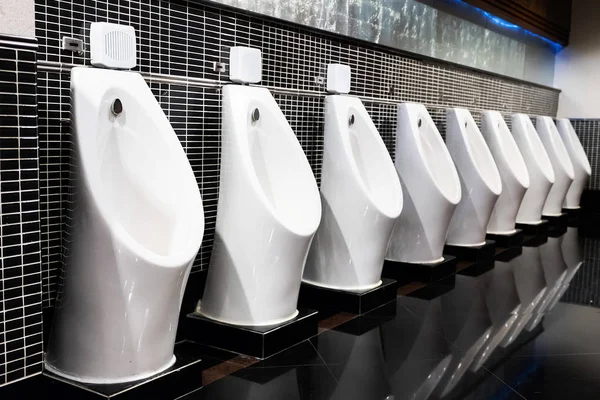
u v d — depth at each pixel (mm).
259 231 2082
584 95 6309
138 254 1561
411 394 1824
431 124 3371
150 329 1660
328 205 2684
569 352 2217
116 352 1645
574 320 2609
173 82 2186
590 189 6352
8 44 1479
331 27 3006
